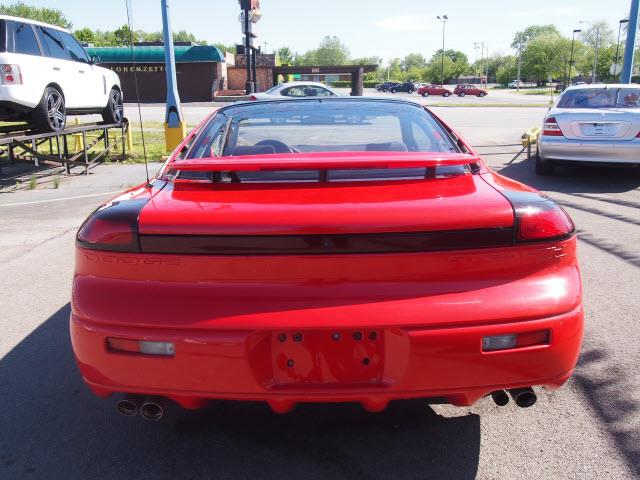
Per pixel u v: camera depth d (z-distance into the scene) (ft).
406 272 6.51
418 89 232.32
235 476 7.62
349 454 8.05
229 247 6.47
